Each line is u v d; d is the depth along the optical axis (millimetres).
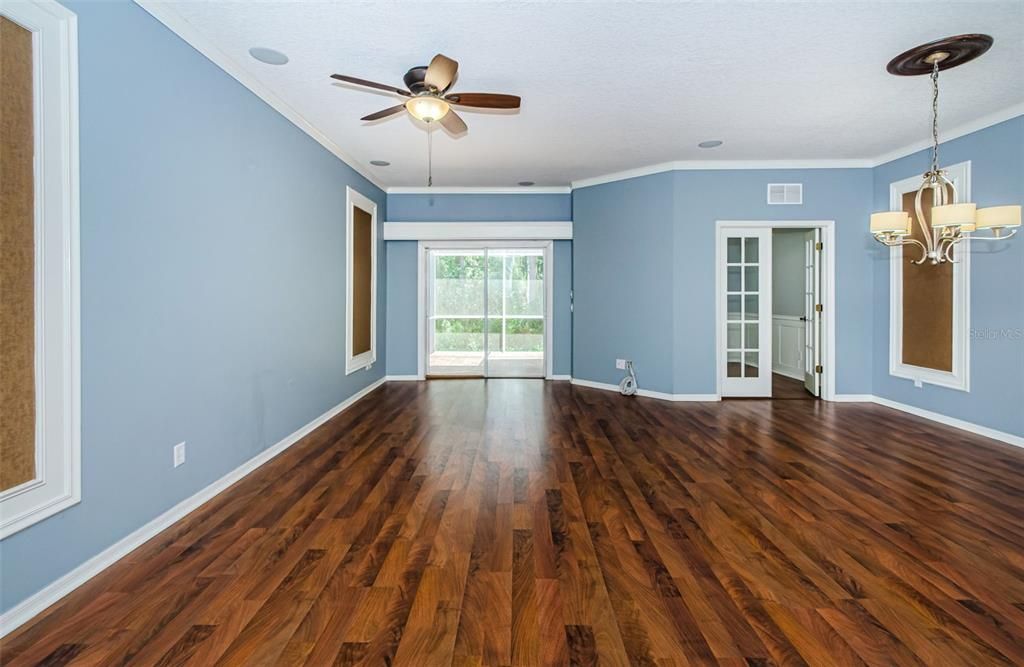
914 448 3738
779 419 4648
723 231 5445
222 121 2977
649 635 1661
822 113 3959
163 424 2467
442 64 2623
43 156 1818
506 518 2555
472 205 6754
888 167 5062
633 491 2912
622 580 1985
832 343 5379
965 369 4211
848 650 1588
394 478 3135
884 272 5164
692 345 5469
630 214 5797
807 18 2635
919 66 3117
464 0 2475
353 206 5355
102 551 2088
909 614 1770
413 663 1532
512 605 1822
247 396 3246
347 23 2666
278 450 3658
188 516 2596
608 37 2824
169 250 2520
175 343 2561
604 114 3984
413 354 6891
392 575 2023
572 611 1788
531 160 5344
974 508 2660
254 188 3336
